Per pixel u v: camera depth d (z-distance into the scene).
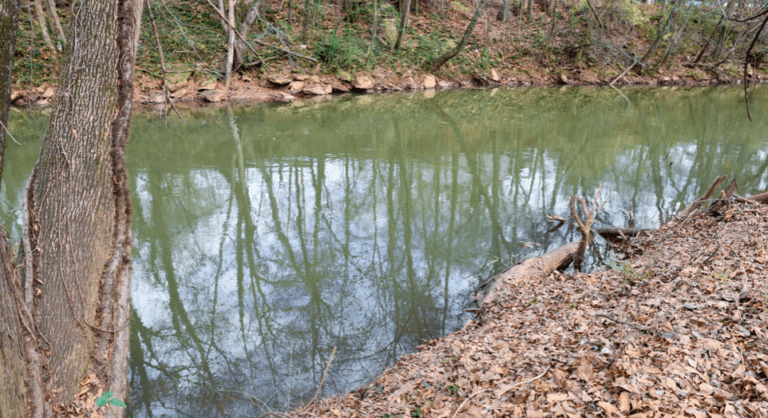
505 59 31.41
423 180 12.18
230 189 11.26
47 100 19.03
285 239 8.84
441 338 5.51
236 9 23.41
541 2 36.03
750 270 5.23
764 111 22.41
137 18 4.60
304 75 24.34
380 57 27.41
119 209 4.53
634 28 33.69
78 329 4.08
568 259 7.52
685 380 3.19
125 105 4.49
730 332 3.79
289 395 4.81
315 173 12.49
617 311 4.92
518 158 14.17
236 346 5.76
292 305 6.71
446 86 28.67
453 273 7.57
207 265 7.88
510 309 5.81
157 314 6.50
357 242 8.75
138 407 4.73
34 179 4.23
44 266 4.02
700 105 24.31
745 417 2.81
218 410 4.65
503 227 9.42
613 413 2.98
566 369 3.65
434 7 32.09
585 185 11.83
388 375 4.60
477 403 3.50
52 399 3.84
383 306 6.61
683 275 5.63
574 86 31.09
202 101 21.73
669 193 11.15
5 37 3.50
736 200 8.20
